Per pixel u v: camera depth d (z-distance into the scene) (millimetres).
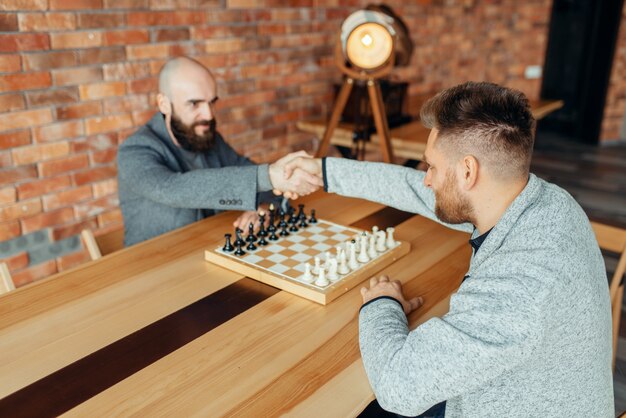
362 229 1837
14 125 2396
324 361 1152
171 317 1303
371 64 2566
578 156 5555
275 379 1092
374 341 1096
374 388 1029
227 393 1049
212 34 3053
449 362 925
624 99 5859
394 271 1557
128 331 1243
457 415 1078
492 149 1024
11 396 1029
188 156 2098
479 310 939
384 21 2555
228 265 1547
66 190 2648
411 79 4578
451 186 1090
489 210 1088
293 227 1762
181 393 1046
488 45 5371
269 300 1387
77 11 2475
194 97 1944
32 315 1301
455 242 1758
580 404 1021
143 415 987
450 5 4754
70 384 1065
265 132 3539
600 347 1030
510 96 1032
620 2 5484
